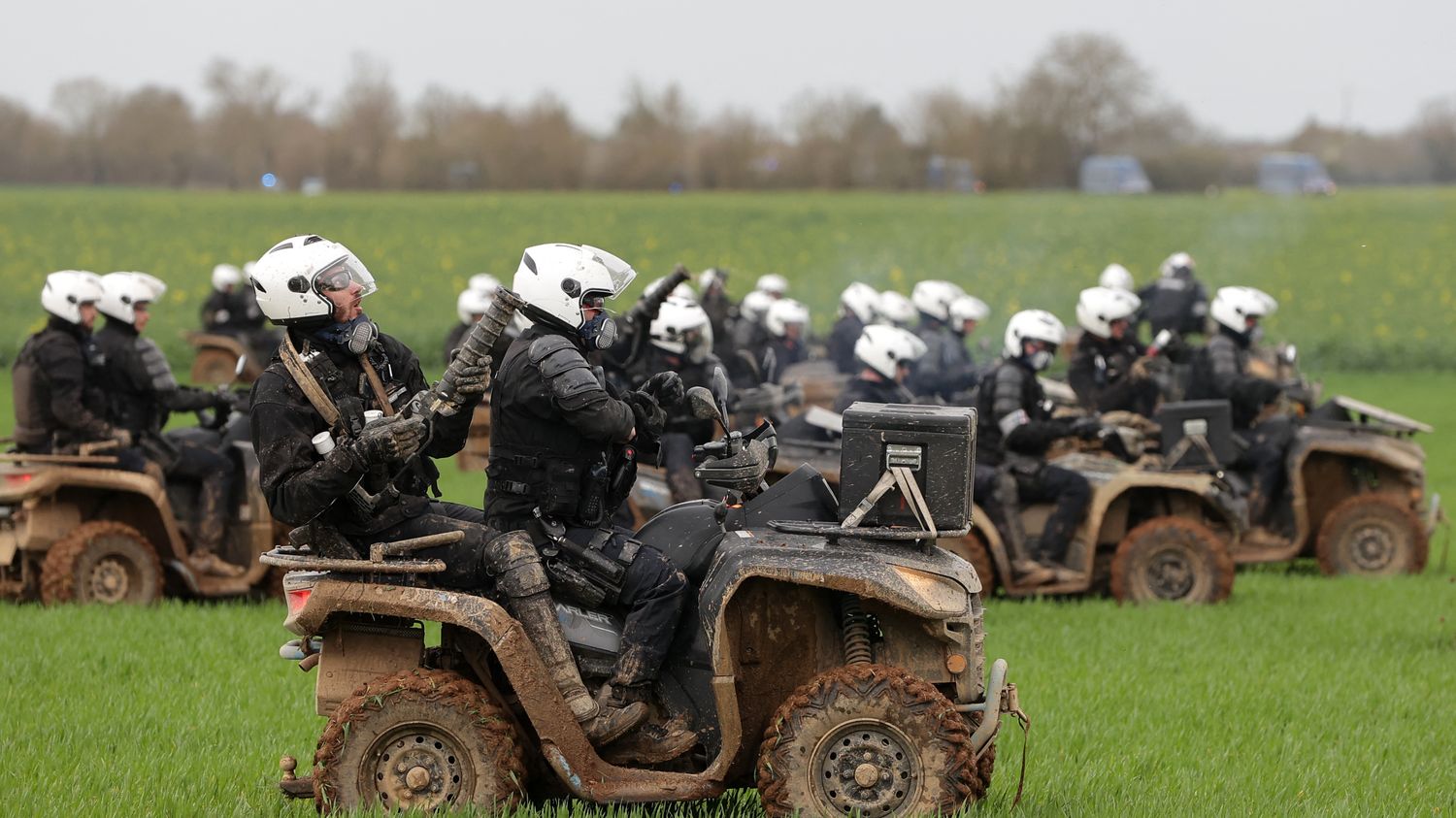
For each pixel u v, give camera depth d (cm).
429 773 2333
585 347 2503
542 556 2395
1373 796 2667
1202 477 4881
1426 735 3138
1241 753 2955
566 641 2370
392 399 2419
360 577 2356
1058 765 2803
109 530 4491
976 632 2367
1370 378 12431
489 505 2450
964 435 2347
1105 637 4162
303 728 3048
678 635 2412
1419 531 5397
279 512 2303
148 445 4675
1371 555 5447
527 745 2398
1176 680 3606
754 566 2281
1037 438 4816
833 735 2244
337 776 2331
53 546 4500
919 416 2358
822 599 2386
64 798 2511
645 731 2397
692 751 2417
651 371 4644
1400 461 5409
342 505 2375
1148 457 5106
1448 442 8931
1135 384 5766
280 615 4450
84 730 2995
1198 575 4800
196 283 19512
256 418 2327
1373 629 4391
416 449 2264
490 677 2420
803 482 2492
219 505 4728
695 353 4616
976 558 4822
